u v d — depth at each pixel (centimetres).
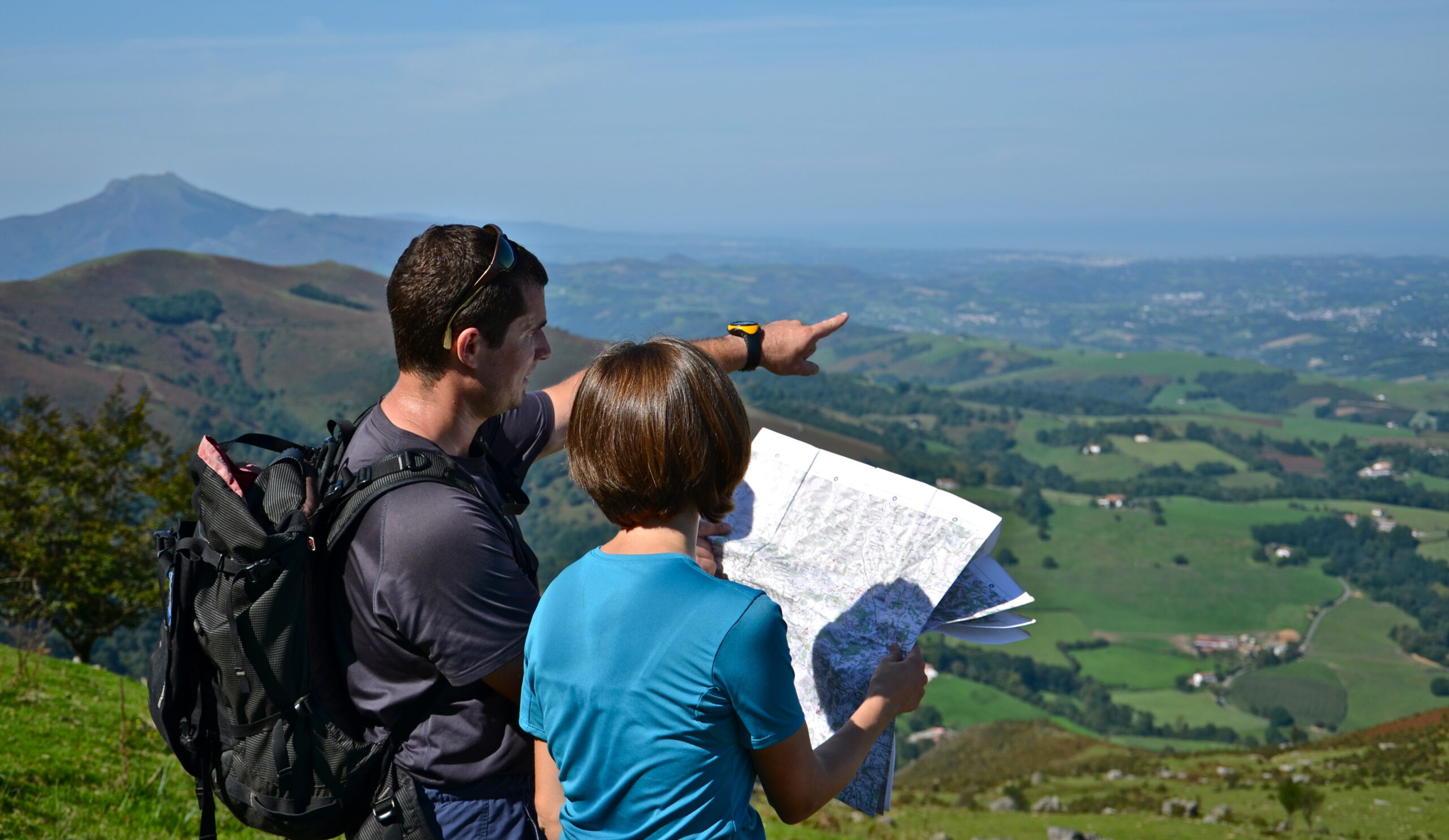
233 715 201
